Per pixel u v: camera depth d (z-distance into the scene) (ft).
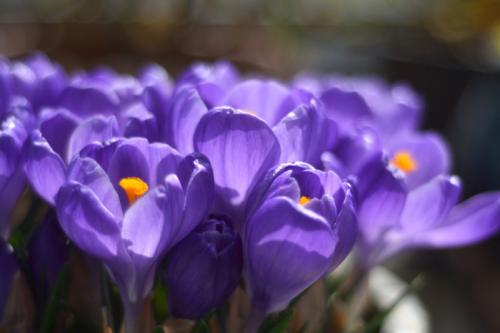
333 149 1.19
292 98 1.14
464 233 1.22
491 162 3.61
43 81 1.32
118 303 1.15
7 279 1.14
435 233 1.23
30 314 1.17
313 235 0.99
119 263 1.04
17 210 1.33
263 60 3.50
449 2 4.12
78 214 1.00
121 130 1.17
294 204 0.98
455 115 3.85
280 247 1.00
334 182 1.03
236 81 1.45
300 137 1.07
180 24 3.50
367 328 1.28
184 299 1.06
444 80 3.79
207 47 3.45
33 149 1.05
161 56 3.43
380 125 1.38
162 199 0.98
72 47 3.51
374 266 1.25
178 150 1.11
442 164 1.28
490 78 3.67
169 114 1.13
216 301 1.07
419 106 1.46
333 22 4.71
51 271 1.17
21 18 4.20
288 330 1.18
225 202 1.08
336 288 1.34
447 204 1.16
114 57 3.45
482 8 3.99
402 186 1.12
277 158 1.05
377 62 4.34
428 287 3.09
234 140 1.04
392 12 4.84
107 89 1.24
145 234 1.01
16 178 1.13
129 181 1.04
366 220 1.17
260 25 4.15
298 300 1.12
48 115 1.17
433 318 2.89
